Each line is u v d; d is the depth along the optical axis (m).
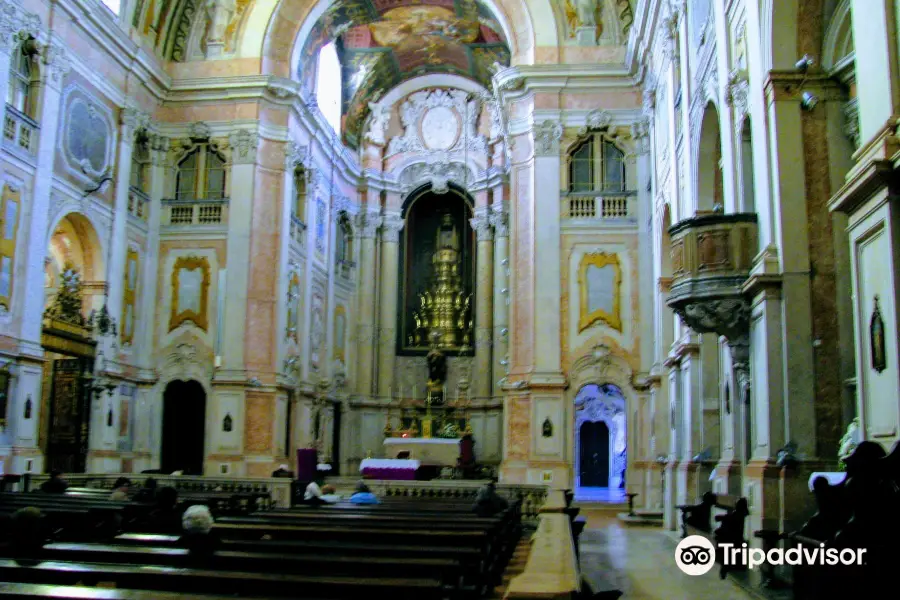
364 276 29.73
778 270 9.18
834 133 9.27
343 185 28.94
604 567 10.27
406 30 27.56
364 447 28.92
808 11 9.30
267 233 22.61
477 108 30.66
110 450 20.23
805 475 8.71
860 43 6.82
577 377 20.91
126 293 21.28
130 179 21.77
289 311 23.55
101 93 19.91
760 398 9.39
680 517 14.37
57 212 18.09
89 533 8.82
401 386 30.28
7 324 16.31
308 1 23.33
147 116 22.16
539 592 3.13
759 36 9.77
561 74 21.61
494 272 29.66
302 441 23.94
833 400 8.84
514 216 21.98
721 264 9.91
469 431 26.45
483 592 7.34
